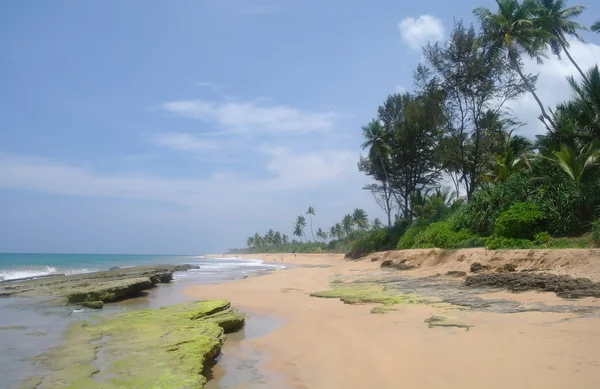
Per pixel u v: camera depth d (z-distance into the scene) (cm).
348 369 661
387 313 1056
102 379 611
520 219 1772
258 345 898
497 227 1862
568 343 625
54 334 944
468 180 3416
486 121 3042
